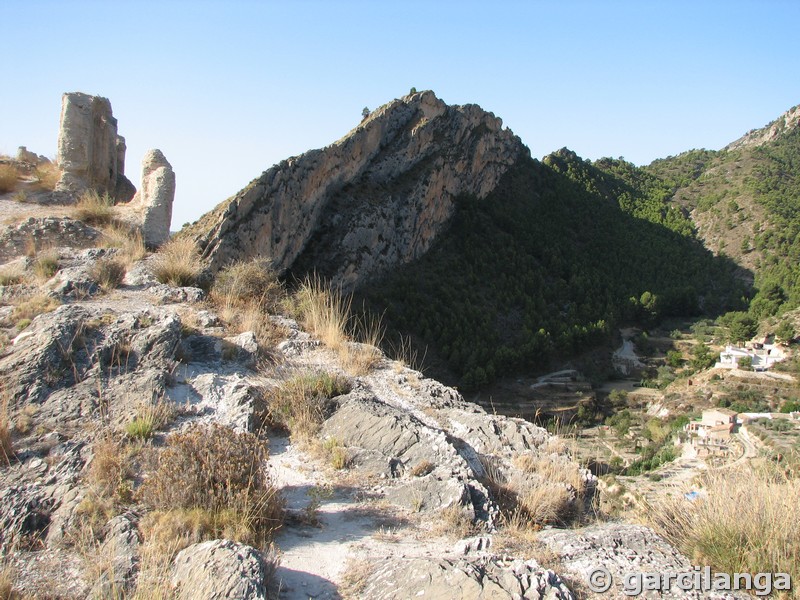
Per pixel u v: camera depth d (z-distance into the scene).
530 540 4.48
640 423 34.75
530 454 6.25
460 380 39.31
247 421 5.88
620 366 47.72
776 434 24.84
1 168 17.23
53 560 3.90
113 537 4.01
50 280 9.24
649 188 106.62
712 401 37.81
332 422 6.14
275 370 7.37
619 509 5.68
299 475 5.33
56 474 4.71
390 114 53.31
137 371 6.34
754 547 4.26
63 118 17.34
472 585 3.52
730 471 5.55
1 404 5.49
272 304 10.01
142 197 15.85
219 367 7.09
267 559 3.79
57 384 5.93
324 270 40.97
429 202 54.47
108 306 8.34
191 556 3.69
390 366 8.35
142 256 11.30
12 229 12.22
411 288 46.53
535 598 3.47
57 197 16.59
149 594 3.39
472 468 5.63
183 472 4.45
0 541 4.05
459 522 4.66
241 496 4.34
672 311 62.31
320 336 8.95
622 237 77.06
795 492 4.78
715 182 107.31
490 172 68.38
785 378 41.06
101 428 5.38
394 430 5.88
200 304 9.03
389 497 5.04
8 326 7.30
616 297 59.91
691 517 4.89
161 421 5.60
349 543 4.32
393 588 3.62
